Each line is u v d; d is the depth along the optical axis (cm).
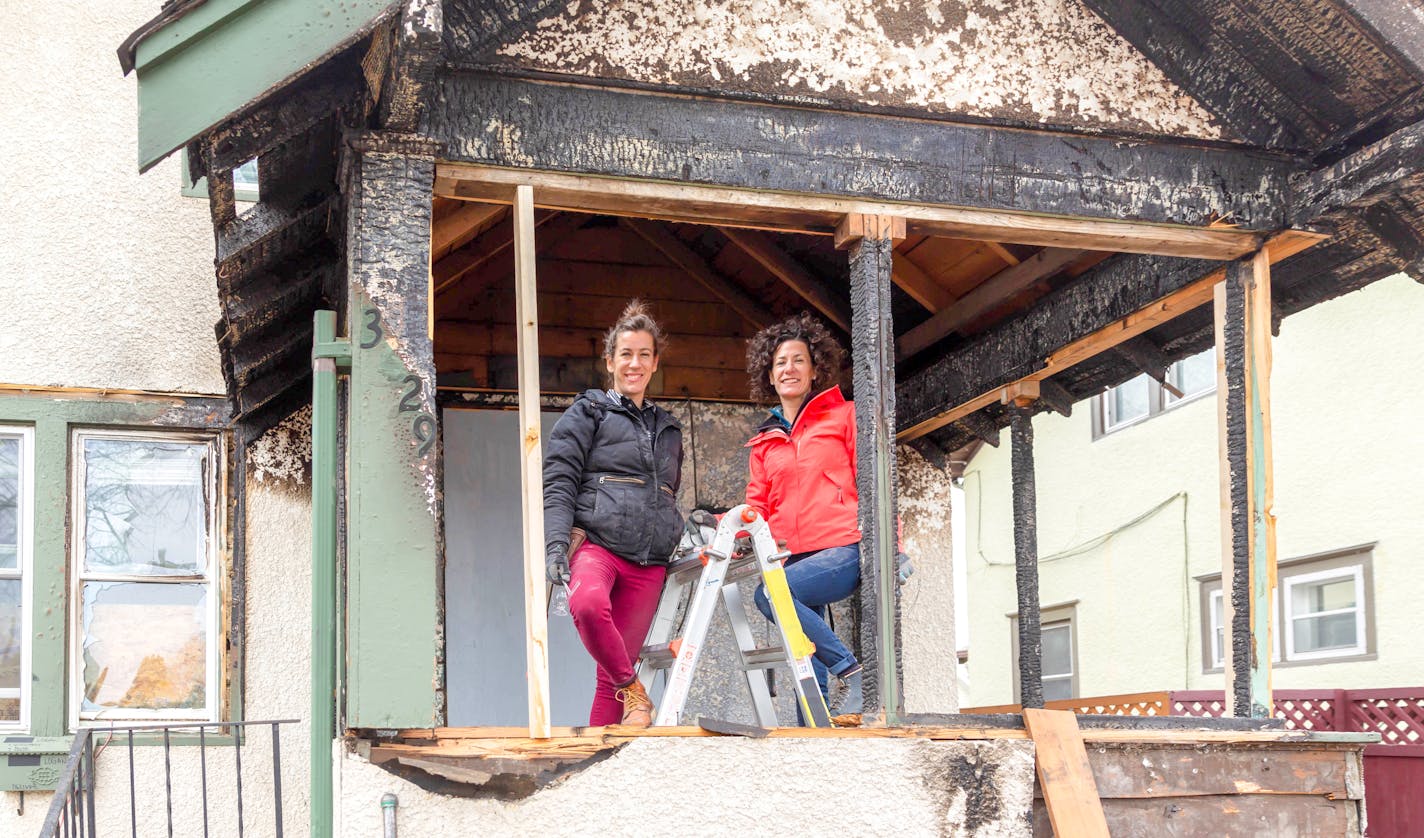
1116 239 506
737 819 412
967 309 647
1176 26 504
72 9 638
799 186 462
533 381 421
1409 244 528
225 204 445
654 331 496
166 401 616
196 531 617
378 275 409
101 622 597
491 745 398
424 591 396
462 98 429
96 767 574
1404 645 1013
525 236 429
